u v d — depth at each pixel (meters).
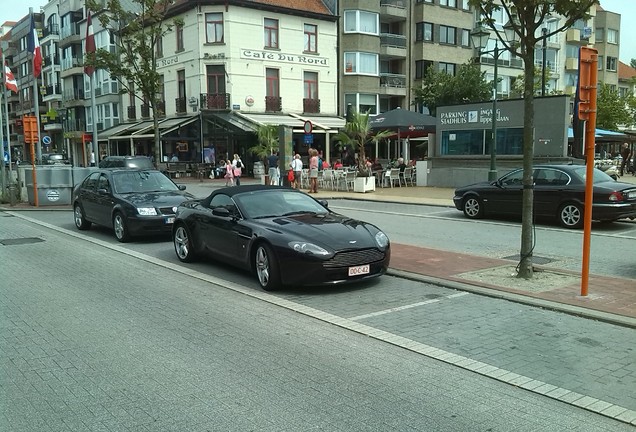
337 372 4.87
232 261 8.73
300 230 7.84
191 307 7.03
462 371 4.89
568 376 4.75
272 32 37.34
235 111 35.91
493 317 6.45
